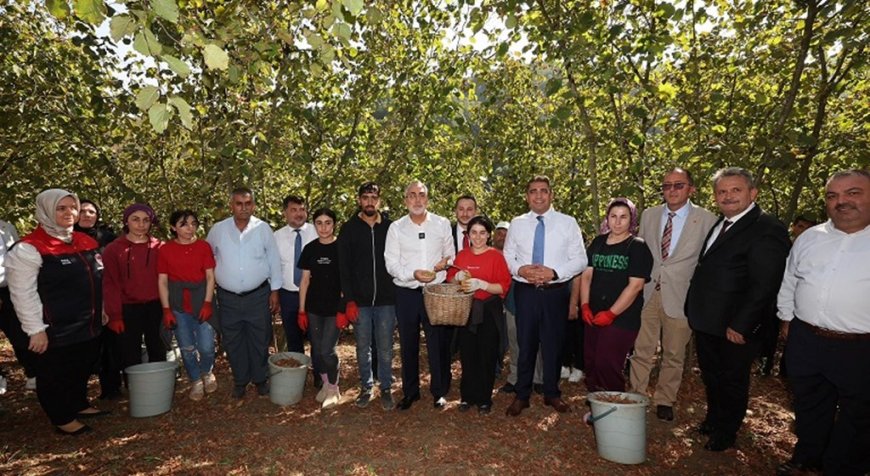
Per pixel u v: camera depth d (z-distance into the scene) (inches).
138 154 235.9
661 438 157.5
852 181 116.2
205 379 199.6
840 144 195.6
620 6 187.6
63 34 221.0
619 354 154.0
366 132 260.4
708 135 194.2
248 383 197.0
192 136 225.6
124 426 166.4
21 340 183.6
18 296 140.3
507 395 200.2
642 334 177.6
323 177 257.6
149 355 189.9
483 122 297.7
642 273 149.7
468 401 176.9
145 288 184.7
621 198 157.4
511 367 205.5
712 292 143.6
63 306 149.4
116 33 60.5
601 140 210.5
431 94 248.4
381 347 177.5
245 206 183.5
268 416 176.1
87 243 159.5
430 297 148.2
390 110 256.7
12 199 234.1
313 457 145.1
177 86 197.6
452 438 156.9
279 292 210.5
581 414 176.6
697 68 201.0
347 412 179.2
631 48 185.8
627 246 153.9
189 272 185.9
